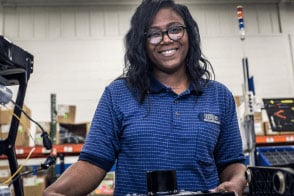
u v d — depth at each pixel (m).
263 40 4.44
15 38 4.19
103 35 4.31
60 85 4.14
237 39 4.39
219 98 1.22
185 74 1.24
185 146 1.08
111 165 1.11
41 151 2.99
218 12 4.48
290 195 0.59
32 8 4.31
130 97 1.15
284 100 2.75
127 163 1.09
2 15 4.25
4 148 1.33
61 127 3.34
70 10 4.35
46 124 3.44
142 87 1.15
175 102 1.14
